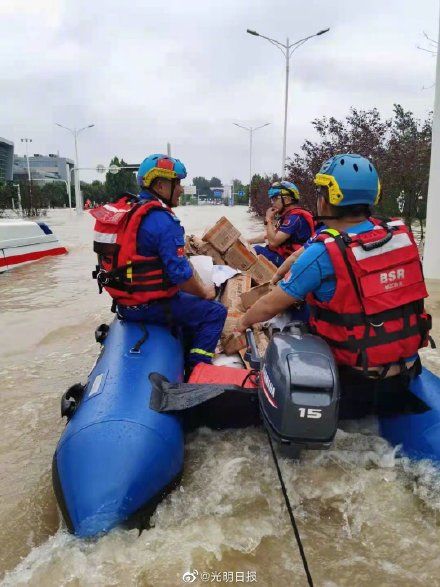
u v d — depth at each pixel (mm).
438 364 4621
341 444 2699
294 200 5414
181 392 2625
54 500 2688
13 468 3012
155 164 3463
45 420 3631
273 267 4844
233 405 2750
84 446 2297
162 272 3250
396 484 2480
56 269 10375
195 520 2299
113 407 2473
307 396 2105
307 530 2242
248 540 2189
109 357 2957
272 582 1995
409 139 13414
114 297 3346
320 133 15227
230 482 2506
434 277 9031
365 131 14016
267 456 2666
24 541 2357
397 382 2541
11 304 7242
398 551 2131
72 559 2072
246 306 4059
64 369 4676
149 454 2295
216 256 4824
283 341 2338
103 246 3268
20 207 45031
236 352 3697
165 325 3381
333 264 2369
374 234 2439
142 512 2248
